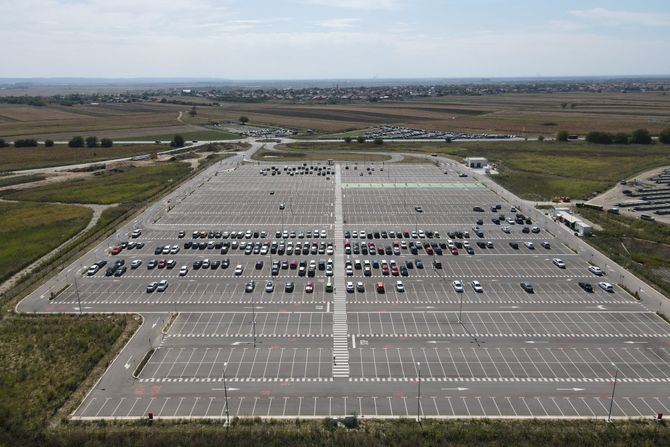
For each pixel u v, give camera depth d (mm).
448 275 126500
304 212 182000
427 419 74000
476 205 191500
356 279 123938
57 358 89000
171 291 117062
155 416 74625
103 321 102250
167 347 93000
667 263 135500
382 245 148125
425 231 160375
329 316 105062
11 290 116375
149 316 104938
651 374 84938
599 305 109750
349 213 180500
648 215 177125
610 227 164000
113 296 114312
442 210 184500
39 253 141875
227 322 102375
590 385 82125
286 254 140500
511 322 102438
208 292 116625
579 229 158625
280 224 167875
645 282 121688
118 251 141375
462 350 92250
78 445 68938
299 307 109000
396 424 72812
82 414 74938
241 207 189000
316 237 154375
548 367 86938
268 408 76500
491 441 69188
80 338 95125
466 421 73562
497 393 80125
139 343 94250
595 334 97750
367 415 75062
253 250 143000
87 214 180250
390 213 180750
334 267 131375
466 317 104562
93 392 79875
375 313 106250
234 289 118125
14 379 82750
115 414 74938
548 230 161750
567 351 91875
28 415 73875
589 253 141750
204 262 132875
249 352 91500
